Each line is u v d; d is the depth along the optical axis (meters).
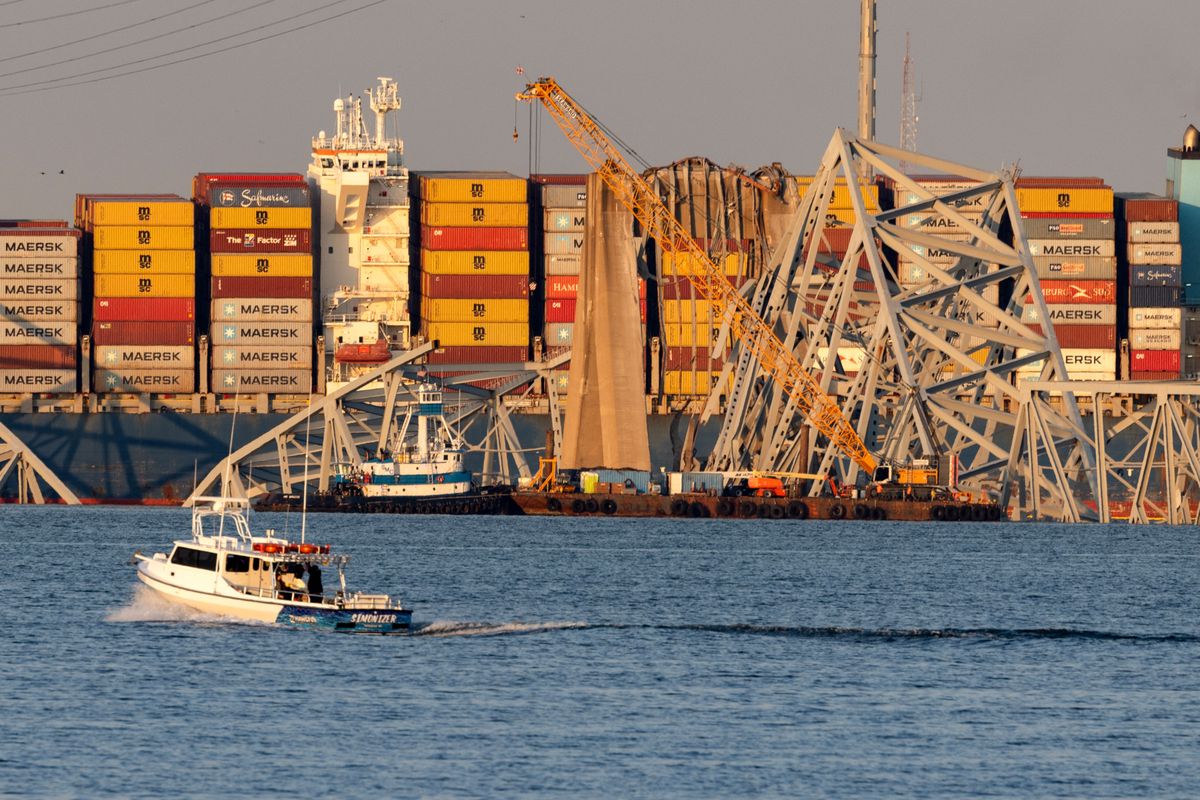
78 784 191.25
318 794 189.38
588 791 191.62
